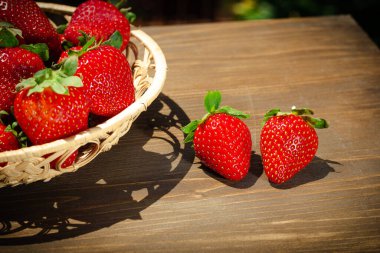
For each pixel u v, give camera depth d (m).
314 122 0.43
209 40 0.61
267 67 0.56
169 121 0.50
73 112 0.40
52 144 0.38
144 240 0.41
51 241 0.41
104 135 0.42
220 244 0.40
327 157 0.47
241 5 0.97
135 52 0.51
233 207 0.43
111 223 0.42
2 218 0.42
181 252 0.40
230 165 0.43
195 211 0.43
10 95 0.43
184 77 0.55
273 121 0.43
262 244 0.40
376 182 0.45
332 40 0.61
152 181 0.45
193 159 0.46
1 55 0.43
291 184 0.44
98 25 0.47
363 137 0.49
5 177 0.39
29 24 0.47
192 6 1.03
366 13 0.95
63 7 0.53
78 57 0.42
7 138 0.41
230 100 0.52
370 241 0.41
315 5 0.95
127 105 0.44
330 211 0.43
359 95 0.53
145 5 1.03
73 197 0.44
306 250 0.40
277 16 0.95
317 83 0.54
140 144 0.48
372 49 0.59
